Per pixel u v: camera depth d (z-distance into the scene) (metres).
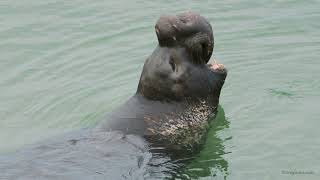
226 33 29.36
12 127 24.41
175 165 19.91
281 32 29.14
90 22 30.72
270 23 29.67
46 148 19.22
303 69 26.70
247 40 28.91
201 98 20.89
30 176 17.67
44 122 24.67
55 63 28.34
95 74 27.53
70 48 29.22
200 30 19.91
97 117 24.48
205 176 20.08
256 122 23.12
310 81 25.86
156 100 20.58
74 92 26.42
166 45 20.30
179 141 20.47
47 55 28.84
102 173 18.27
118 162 18.78
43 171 17.95
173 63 20.33
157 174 19.19
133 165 18.80
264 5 30.81
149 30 29.95
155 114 20.41
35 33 30.16
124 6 31.69
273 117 23.39
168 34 19.98
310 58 27.34
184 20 19.91
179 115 20.61
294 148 21.31
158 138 20.12
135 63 28.02
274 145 21.55
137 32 29.91
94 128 20.42
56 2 32.16
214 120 21.89
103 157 18.86
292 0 30.92
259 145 21.61
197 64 20.55
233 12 30.55
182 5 31.31
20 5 31.97
